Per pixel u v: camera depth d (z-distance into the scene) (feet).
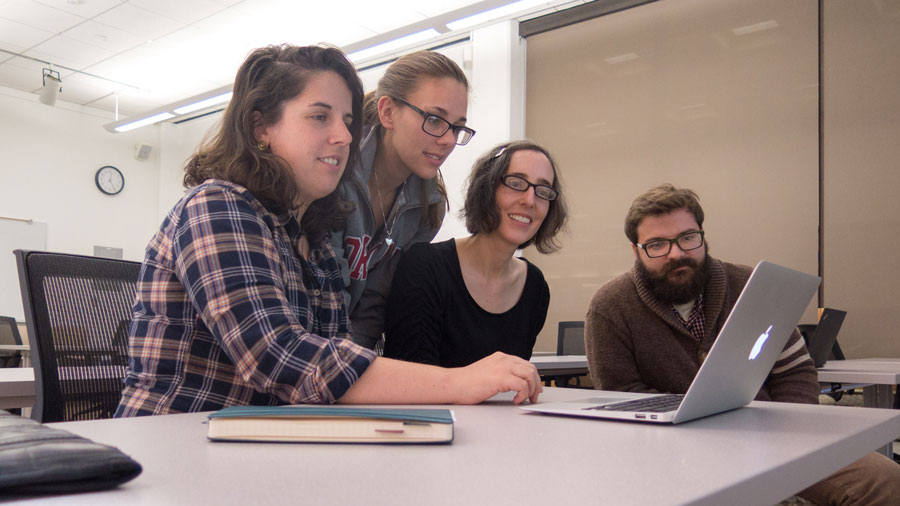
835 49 16.34
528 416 2.85
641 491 1.51
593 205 20.22
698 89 18.48
